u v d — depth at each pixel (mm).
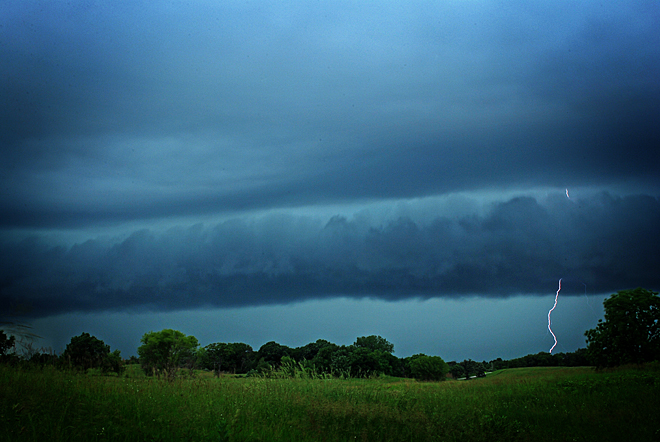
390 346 96562
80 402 10320
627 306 31844
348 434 11094
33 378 11641
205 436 9102
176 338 42938
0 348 12766
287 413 12305
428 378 77875
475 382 27109
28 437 7949
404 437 11109
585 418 13695
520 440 11500
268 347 91938
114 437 8625
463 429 12094
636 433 11867
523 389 20953
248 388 15055
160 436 8844
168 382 14828
